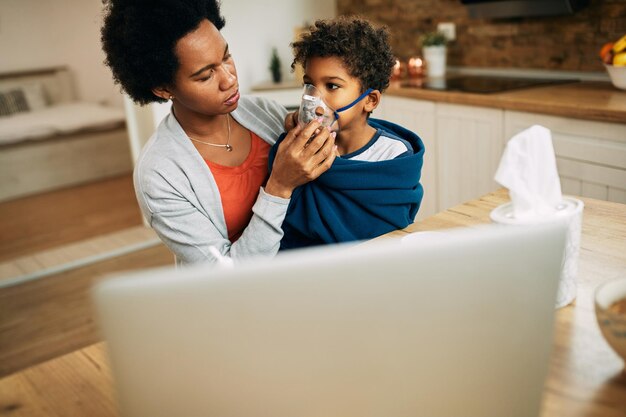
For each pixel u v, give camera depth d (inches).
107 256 133.8
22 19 245.3
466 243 18.8
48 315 109.2
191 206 49.1
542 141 32.4
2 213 174.6
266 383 19.3
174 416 19.6
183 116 50.6
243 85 148.4
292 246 53.1
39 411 31.0
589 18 109.3
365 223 49.5
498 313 20.1
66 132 199.2
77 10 239.6
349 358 19.3
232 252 48.1
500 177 32.3
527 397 22.1
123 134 210.7
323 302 18.4
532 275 20.1
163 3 42.5
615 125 84.9
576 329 29.8
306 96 46.7
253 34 146.4
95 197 183.9
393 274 18.5
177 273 17.7
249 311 18.2
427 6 142.0
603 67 109.0
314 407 20.0
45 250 141.2
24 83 239.8
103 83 244.4
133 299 17.7
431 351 19.9
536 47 120.6
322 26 50.4
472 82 120.3
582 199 47.4
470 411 21.4
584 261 36.9
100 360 35.3
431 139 116.4
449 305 19.4
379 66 49.8
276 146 50.8
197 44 44.1
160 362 18.6
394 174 47.3
